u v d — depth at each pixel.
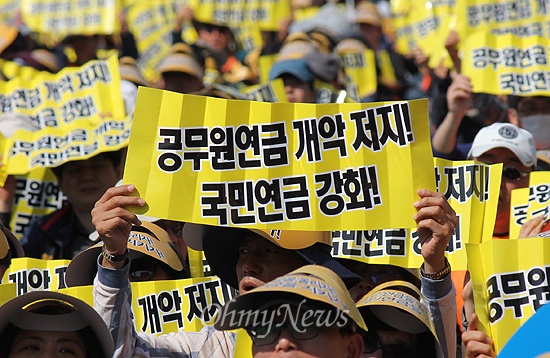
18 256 20.02
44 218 24.30
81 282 17.98
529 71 26.06
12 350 14.78
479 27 29.00
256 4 36.44
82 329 14.93
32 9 34.50
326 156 16.47
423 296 16.11
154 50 38.78
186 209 16.28
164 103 16.44
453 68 29.16
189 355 16.95
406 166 16.28
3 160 24.53
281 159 16.48
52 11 34.50
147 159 16.31
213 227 17.20
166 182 16.28
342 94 20.27
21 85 25.88
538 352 11.98
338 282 13.81
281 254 16.78
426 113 16.28
